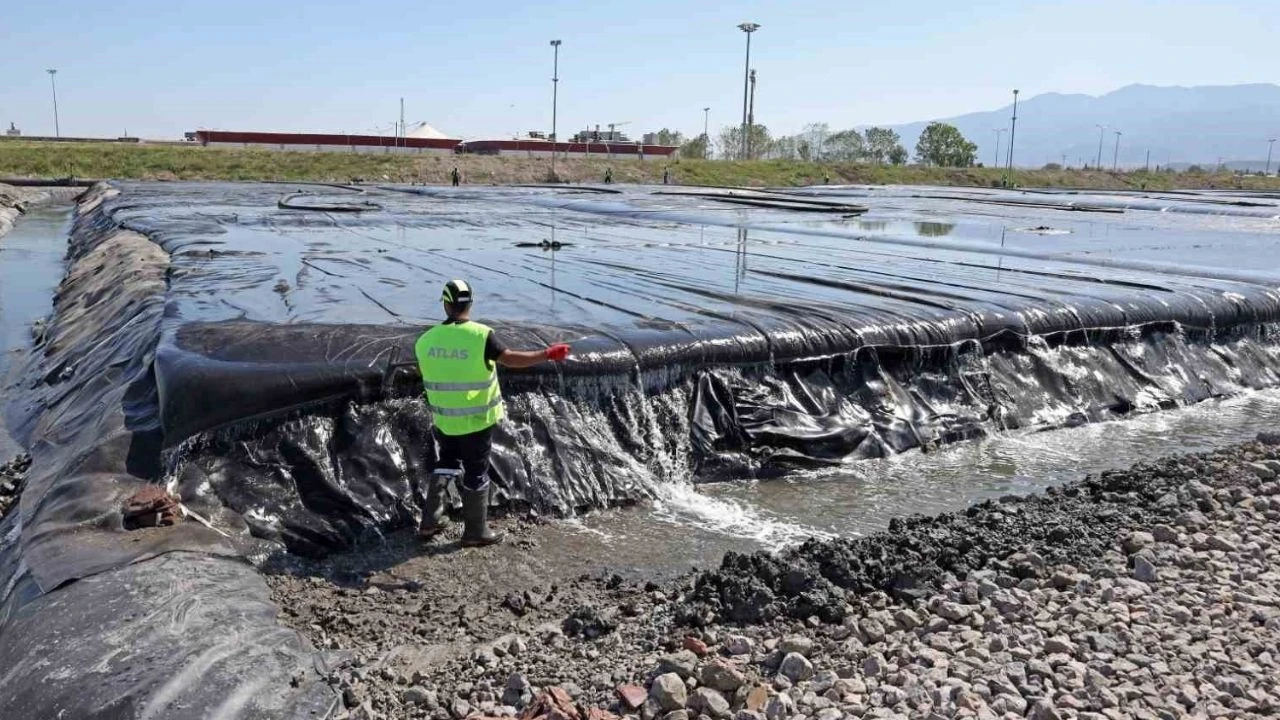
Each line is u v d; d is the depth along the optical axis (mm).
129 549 6426
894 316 11195
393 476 7770
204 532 6832
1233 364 13305
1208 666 4957
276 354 8297
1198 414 11945
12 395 12516
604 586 6695
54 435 9414
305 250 18500
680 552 7457
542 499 8125
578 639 5707
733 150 116938
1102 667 4969
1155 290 14094
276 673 5086
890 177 84312
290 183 57375
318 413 7871
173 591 5875
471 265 16297
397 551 7215
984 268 16469
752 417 9609
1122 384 12086
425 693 4953
